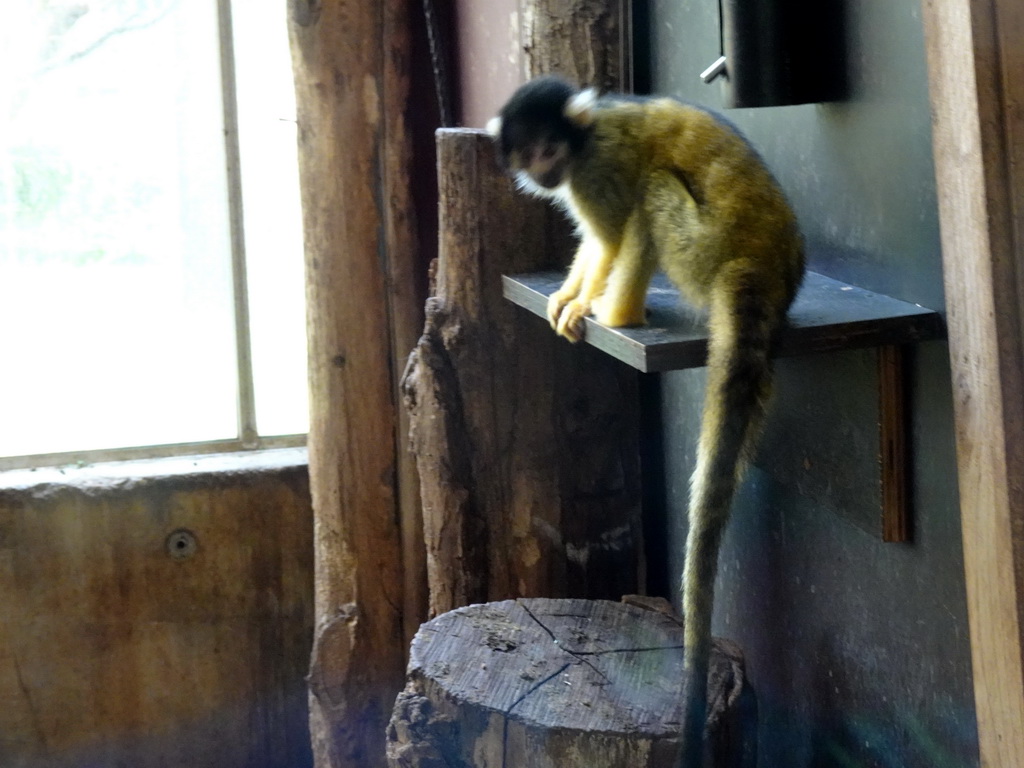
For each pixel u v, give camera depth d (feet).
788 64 5.06
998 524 4.34
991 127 4.25
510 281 5.97
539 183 5.43
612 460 6.37
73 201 7.44
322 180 7.09
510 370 6.20
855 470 5.06
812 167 5.31
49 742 7.40
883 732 5.15
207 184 7.55
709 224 4.94
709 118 5.14
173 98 7.48
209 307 7.64
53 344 7.48
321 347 7.16
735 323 4.78
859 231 5.09
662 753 4.84
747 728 5.23
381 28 7.13
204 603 7.50
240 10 7.47
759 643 5.93
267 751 7.68
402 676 7.30
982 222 4.28
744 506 5.97
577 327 5.33
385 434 7.23
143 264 7.55
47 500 7.23
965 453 4.44
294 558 7.57
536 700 5.02
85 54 7.37
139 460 7.57
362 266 7.14
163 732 7.54
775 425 5.53
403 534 7.28
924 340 4.74
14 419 7.48
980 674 4.46
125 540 7.36
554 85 5.36
